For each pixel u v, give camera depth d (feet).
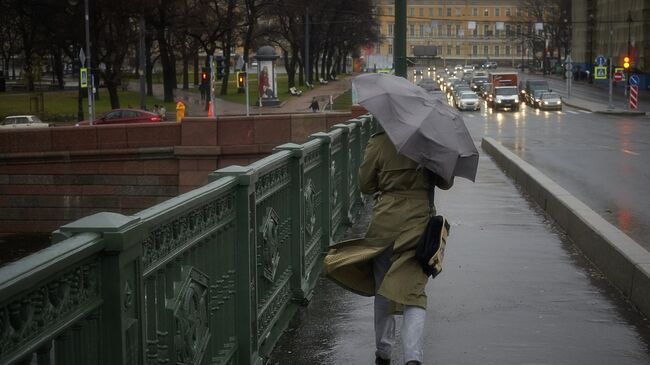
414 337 16.93
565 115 217.15
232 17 249.96
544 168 84.58
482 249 33.73
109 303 10.54
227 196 17.08
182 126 101.45
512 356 20.22
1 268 8.38
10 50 328.90
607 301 25.61
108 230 10.36
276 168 22.18
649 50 335.67
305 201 26.53
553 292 26.61
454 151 17.35
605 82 375.66
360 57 520.01
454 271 29.55
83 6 199.21
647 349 20.93
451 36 618.44
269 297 21.29
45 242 106.32
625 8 360.69
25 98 255.09
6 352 8.23
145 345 11.57
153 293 12.30
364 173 18.13
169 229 12.95
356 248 18.15
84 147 104.47
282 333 22.07
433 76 482.28
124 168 104.22
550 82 410.72
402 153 17.08
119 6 196.44
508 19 615.16
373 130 60.13
